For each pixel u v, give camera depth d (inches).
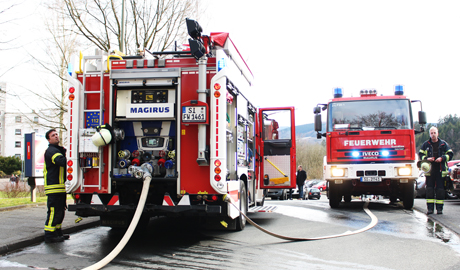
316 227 326.0
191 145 249.9
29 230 279.1
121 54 283.7
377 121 462.9
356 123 465.4
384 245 247.4
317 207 505.4
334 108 474.6
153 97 259.0
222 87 244.2
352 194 514.3
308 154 2566.4
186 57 255.1
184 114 245.1
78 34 677.9
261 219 382.3
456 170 513.0
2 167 2335.1
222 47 262.8
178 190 248.5
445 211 413.7
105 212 258.7
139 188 263.1
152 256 220.5
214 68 250.5
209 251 233.5
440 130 2536.9
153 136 261.0
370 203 574.2
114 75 259.0
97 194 256.2
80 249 240.8
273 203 587.2
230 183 253.9
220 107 243.4
